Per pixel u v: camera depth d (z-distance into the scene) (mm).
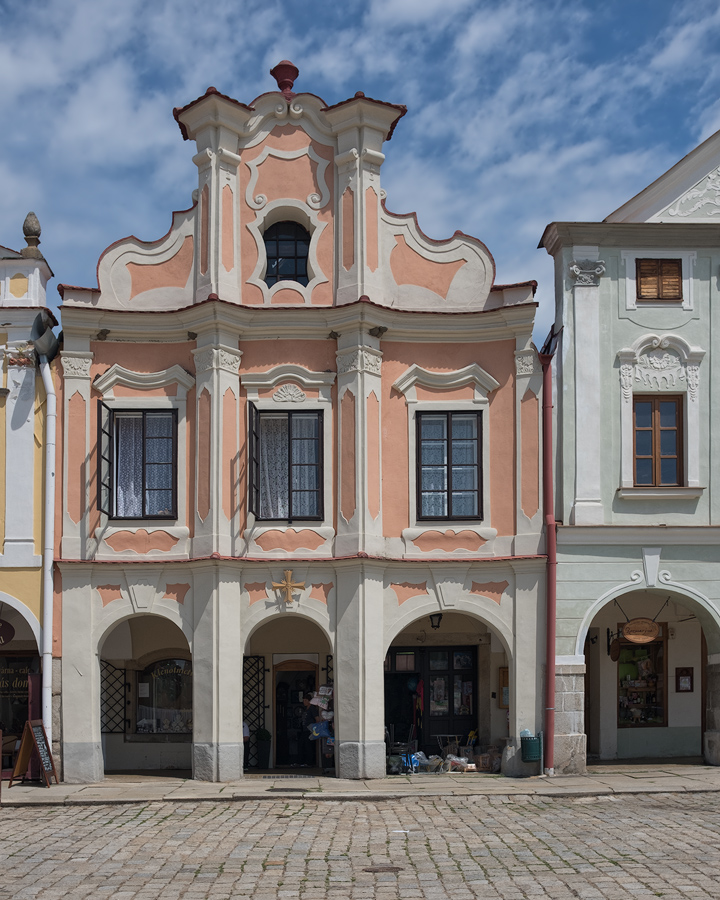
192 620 19922
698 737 23062
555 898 10695
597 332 20812
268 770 21516
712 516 20656
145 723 22359
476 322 20781
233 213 20875
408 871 12000
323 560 19922
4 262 20906
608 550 20375
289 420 20547
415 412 20719
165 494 20453
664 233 20953
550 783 18547
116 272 20938
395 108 20906
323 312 20391
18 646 21812
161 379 20625
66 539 20203
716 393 20906
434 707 22781
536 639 20125
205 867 12320
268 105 21188
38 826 15273
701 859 12352
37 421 20578
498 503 20547
